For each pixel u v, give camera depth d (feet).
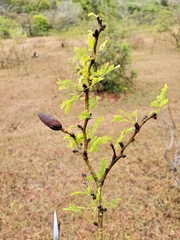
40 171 12.26
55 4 60.08
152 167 11.84
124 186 10.86
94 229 9.12
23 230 9.35
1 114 18.26
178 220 9.15
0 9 50.80
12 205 10.43
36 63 29.99
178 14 29.22
